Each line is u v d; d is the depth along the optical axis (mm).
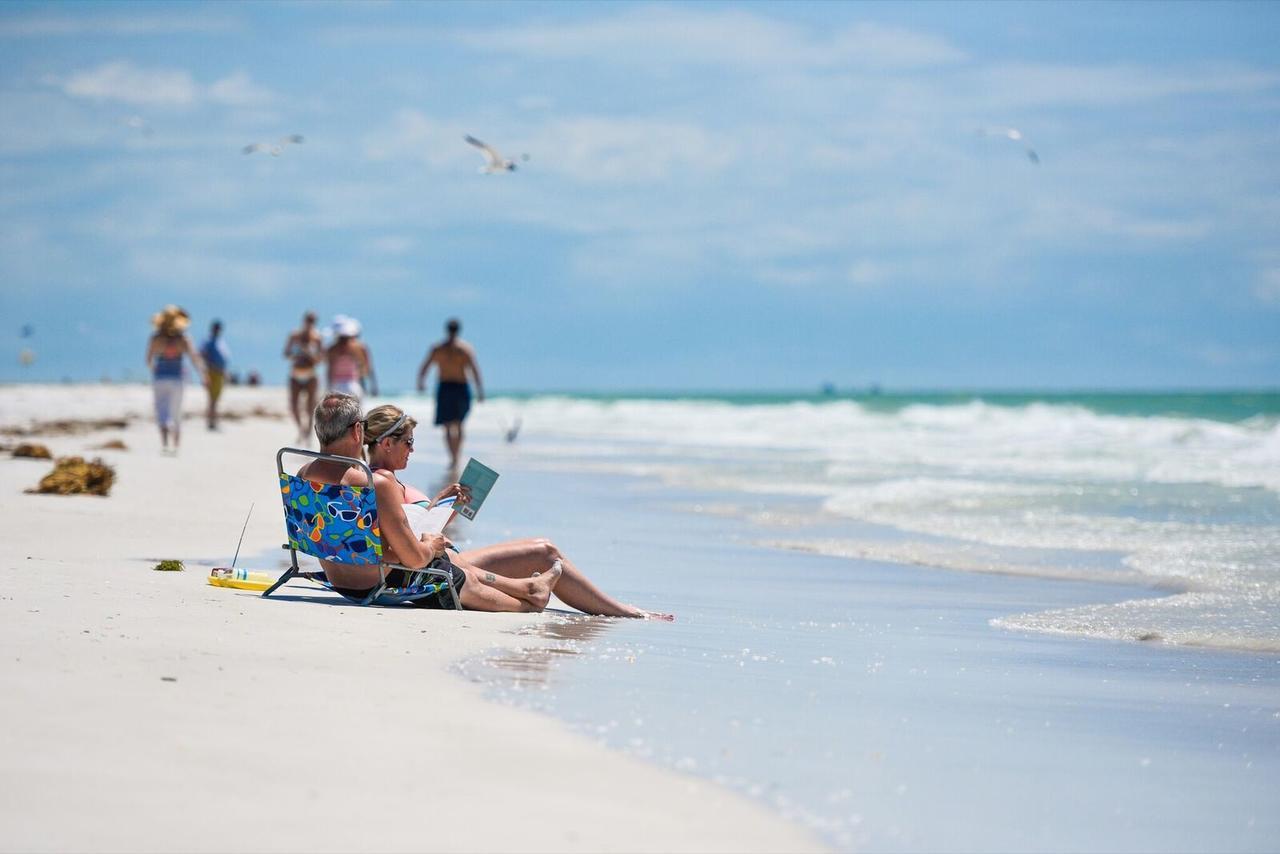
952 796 12320
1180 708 16609
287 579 21625
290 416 117812
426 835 10258
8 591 19578
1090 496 45438
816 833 10984
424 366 63562
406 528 20984
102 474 38656
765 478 58344
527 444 96375
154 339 61031
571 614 22312
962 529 37562
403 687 14914
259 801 10766
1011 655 20109
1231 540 33812
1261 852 11219
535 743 12953
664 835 10617
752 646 19875
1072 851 11125
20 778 10898
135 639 16359
